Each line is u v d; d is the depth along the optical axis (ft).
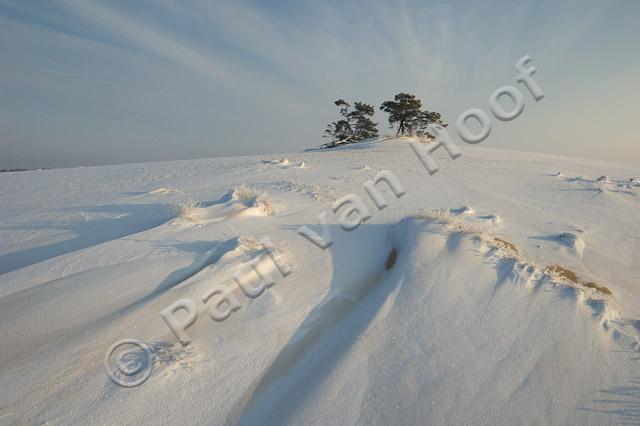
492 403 11.00
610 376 12.07
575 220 28.02
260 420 10.62
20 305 13.21
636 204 32.50
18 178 47.60
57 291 14.12
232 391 11.35
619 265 21.11
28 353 11.38
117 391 10.59
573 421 10.60
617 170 55.11
